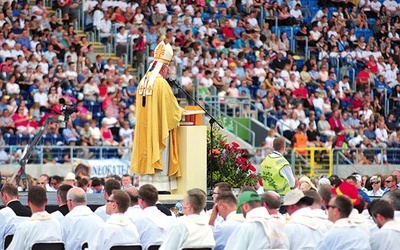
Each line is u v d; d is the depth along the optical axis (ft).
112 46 203.00
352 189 84.48
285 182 106.52
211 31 211.00
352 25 232.73
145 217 84.69
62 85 184.24
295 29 225.15
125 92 189.16
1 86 180.45
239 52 207.10
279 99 200.13
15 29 190.80
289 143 191.01
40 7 198.59
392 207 77.56
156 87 105.29
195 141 106.83
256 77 205.05
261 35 216.74
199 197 78.89
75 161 168.04
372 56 225.35
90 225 85.15
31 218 82.79
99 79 187.83
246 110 192.65
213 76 199.21
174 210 99.86
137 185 138.41
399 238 75.92
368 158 194.08
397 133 209.26
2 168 163.32
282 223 77.41
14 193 90.02
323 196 83.41
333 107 203.72
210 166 108.88
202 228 78.79
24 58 186.80
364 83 220.43
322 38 224.33
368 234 77.05
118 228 81.82
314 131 195.00
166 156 106.11
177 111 105.81
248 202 76.84
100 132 177.78
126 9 207.10
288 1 229.04
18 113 175.22
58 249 82.84
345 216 75.36
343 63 223.30
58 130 173.78
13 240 82.43
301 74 212.43
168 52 106.83
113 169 168.35
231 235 76.69
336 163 188.96
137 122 106.32
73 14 205.26
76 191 85.76
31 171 164.04
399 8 240.94
